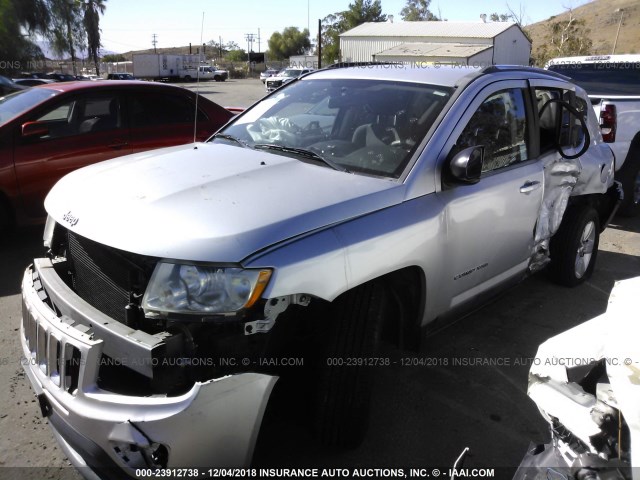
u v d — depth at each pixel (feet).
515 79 12.35
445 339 13.30
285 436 9.68
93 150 19.51
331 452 9.35
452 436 9.87
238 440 7.16
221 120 22.72
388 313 10.14
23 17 129.90
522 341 13.29
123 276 7.59
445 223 9.78
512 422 10.30
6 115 18.84
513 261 12.44
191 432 6.74
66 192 9.20
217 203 7.97
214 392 6.82
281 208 7.98
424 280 9.61
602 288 16.61
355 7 219.20
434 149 9.91
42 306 8.30
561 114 13.99
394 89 11.45
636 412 5.25
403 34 143.95
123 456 6.88
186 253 7.11
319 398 8.68
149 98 20.95
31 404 10.46
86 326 7.68
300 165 9.76
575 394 6.06
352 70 13.00
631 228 24.02
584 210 15.66
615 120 23.67
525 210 12.21
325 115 11.50
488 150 11.25
